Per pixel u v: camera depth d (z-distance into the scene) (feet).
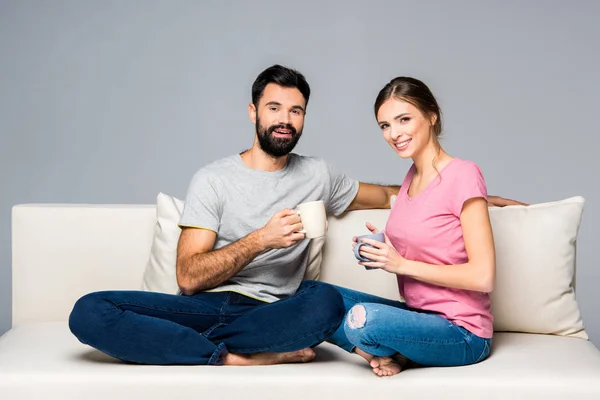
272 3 14.70
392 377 7.34
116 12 14.62
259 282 8.76
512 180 14.51
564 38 14.29
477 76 14.51
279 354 7.93
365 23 14.65
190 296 8.43
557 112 14.38
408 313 7.52
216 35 14.70
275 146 8.70
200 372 7.44
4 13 14.52
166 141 14.79
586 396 7.19
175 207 9.59
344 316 8.15
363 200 9.65
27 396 7.37
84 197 14.74
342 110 14.75
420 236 7.86
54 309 9.99
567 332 8.94
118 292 8.02
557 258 8.97
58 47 14.60
